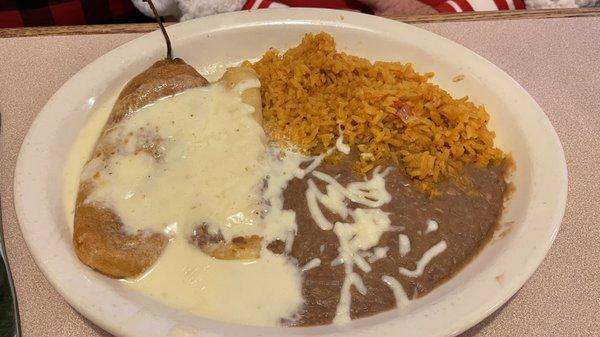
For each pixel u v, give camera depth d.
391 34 0.36
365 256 0.26
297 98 0.33
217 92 0.31
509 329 0.25
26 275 0.27
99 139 0.30
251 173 0.28
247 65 0.36
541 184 0.28
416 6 0.42
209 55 0.37
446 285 0.26
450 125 0.32
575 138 0.33
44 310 0.25
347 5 0.44
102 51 0.38
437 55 0.35
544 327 0.25
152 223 0.26
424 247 0.27
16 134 0.33
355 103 0.32
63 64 0.37
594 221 0.29
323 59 0.34
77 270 0.24
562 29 0.40
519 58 0.38
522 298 0.26
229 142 0.29
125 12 0.47
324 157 0.31
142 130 0.29
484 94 0.34
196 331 0.22
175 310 0.24
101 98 0.33
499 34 0.39
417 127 0.31
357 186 0.29
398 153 0.31
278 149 0.31
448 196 0.29
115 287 0.24
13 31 0.39
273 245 0.27
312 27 0.37
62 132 0.30
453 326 0.22
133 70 0.34
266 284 0.25
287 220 0.27
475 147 0.31
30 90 0.35
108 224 0.26
